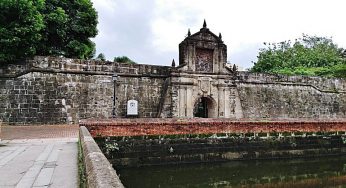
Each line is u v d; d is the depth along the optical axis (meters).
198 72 29.50
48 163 10.24
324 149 22.33
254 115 33.03
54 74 25.41
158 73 29.06
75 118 25.67
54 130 21.64
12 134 19.31
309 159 21.58
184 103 28.67
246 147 20.17
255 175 17.69
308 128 22.03
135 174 17.20
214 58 30.44
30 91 24.55
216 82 30.33
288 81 35.47
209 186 15.36
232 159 19.69
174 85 28.41
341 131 23.00
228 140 19.75
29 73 24.64
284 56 55.50
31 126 23.80
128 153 17.38
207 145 19.22
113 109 26.20
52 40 31.42
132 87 27.97
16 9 22.77
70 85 25.84
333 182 16.48
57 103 25.27
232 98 30.86
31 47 24.11
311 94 36.72
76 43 31.91
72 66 25.98
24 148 13.85
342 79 39.03
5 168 9.38
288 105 35.06
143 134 17.81
